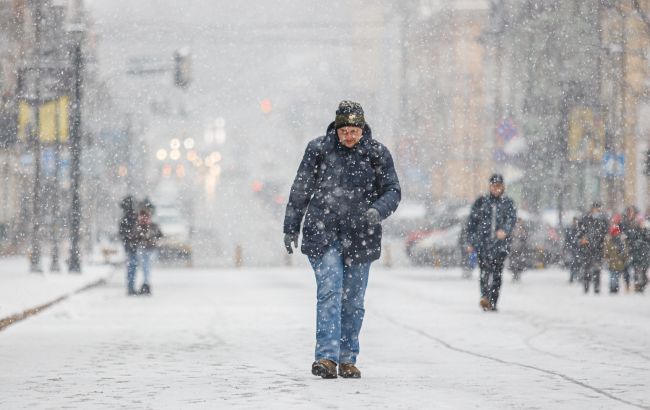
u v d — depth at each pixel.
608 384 20.23
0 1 97.62
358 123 20.33
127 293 52.69
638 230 56.88
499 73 132.12
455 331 32.34
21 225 120.69
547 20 110.81
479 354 25.94
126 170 141.00
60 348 27.73
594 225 56.09
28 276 67.81
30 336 31.30
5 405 17.92
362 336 30.75
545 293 56.12
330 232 20.48
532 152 114.94
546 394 18.86
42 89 78.69
